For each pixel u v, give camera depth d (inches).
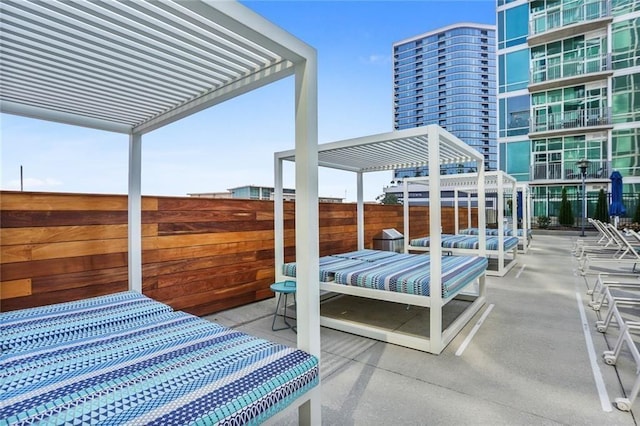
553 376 97.0
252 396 51.1
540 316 150.6
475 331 133.3
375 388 91.7
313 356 65.3
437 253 115.1
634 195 566.6
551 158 643.5
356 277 134.1
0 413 44.2
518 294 189.8
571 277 233.3
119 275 128.0
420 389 91.0
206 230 156.3
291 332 134.5
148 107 105.9
